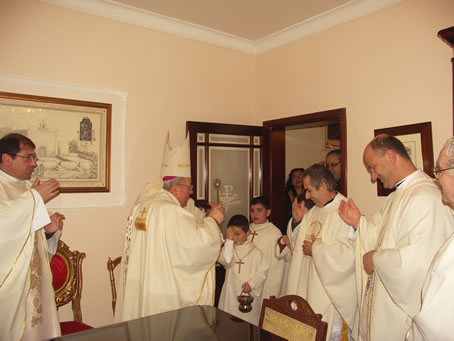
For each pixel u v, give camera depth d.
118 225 3.18
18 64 2.79
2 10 2.75
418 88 2.68
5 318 1.99
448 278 1.19
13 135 2.26
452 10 2.51
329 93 3.31
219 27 3.64
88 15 3.10
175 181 2.62
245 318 2.84
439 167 1.33
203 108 3.71
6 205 2.03
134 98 3.30
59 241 2.76
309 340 1.70
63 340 1.61
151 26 3.39
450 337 1.16
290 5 3.17
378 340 1.88
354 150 3.09
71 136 2.99
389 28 2.87
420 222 1.78
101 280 3.08
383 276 1.83
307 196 2.68
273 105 3.88
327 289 2.29
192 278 2.38
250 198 3.87
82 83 3.05
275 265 3.10
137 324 1.81
